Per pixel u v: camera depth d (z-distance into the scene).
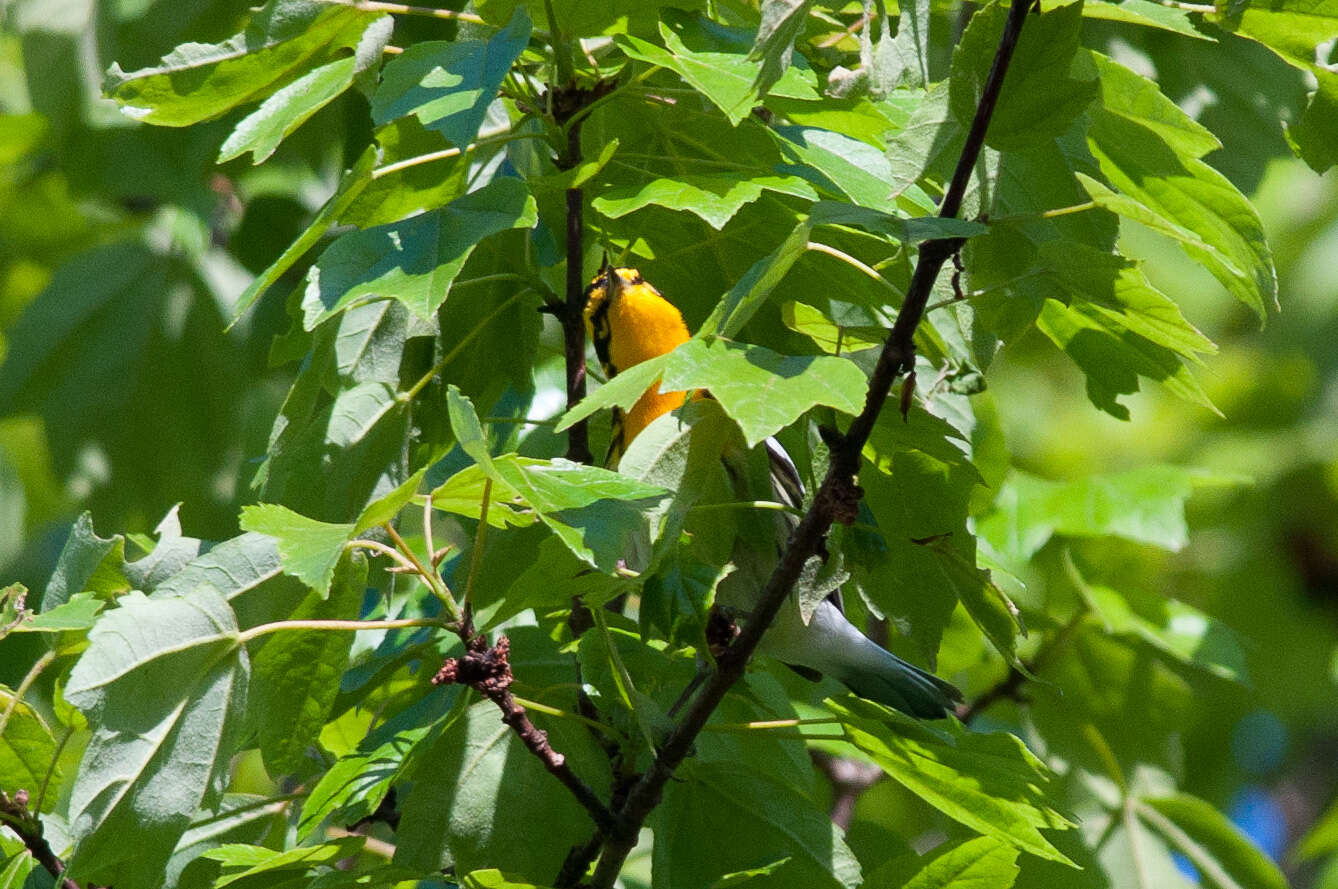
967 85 5.28
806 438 6.02
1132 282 5.41
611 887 5.89
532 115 6.65
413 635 7.16
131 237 13.28
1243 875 9.45
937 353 6.70
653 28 6.34
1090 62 6.22
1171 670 9.91
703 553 5.96
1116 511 9.71
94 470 12.68
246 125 5.83
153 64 10.81
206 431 12.77
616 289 7.24
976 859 5.98
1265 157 9.09
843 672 7.49
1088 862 7.84
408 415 6.74
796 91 5.64
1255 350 17.84
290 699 6.09
